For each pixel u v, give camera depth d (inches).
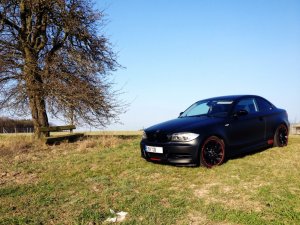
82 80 557.6
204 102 343.3
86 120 563.2
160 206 206.8
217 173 265.1
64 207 217.5
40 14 562.9
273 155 316.2
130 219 191.6
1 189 260.8
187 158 273.3
